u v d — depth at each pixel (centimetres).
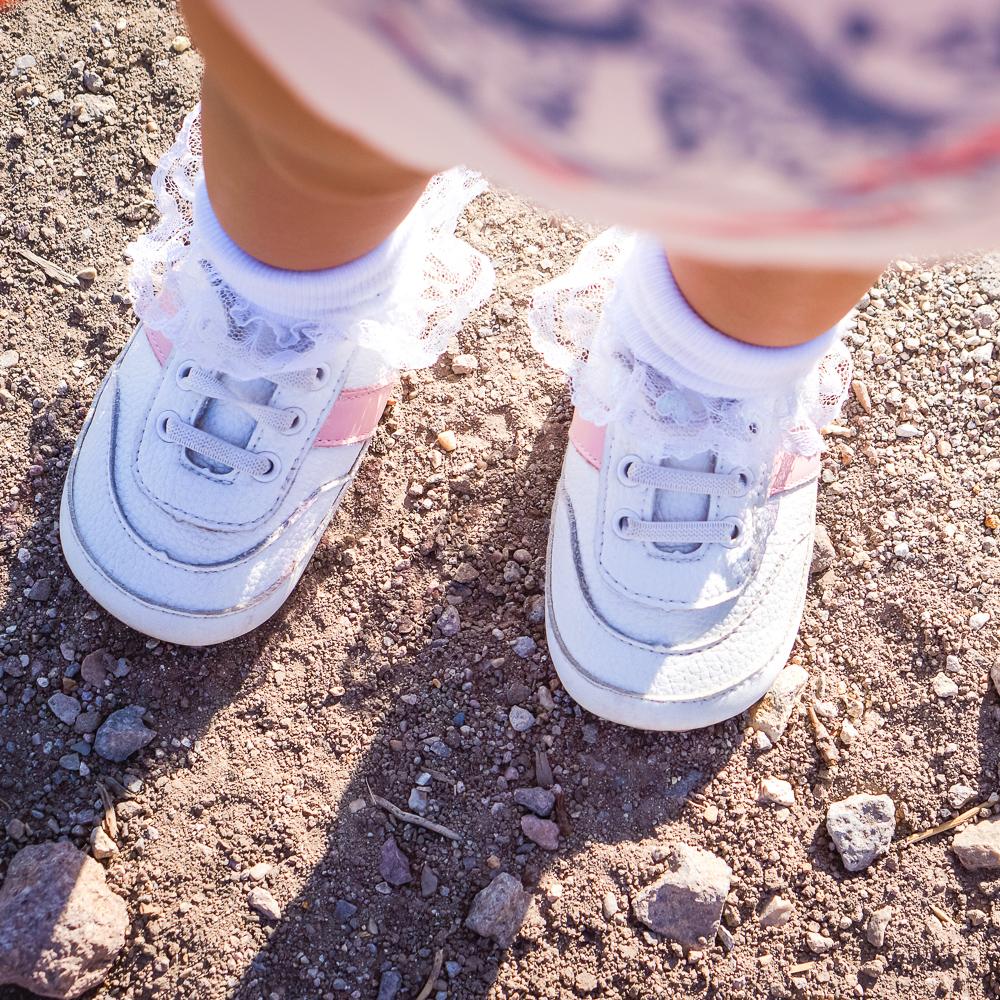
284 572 164
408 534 181
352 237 122
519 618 177
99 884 151
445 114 61
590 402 155
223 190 119
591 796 166
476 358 196
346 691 171
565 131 59
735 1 48
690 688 158
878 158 55
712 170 59
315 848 161
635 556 155
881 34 47
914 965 159
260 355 144
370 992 154
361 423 167
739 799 167
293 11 56
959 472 191
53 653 169
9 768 162
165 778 163
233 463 152
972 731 173
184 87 209
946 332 201
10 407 183
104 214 199
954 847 165
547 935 158
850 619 180
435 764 167
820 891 163
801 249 68
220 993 151
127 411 162
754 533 159
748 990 157
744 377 133
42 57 208
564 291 163
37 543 175
